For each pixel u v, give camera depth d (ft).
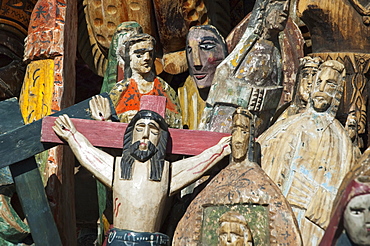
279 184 19.81
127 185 19.56
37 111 22.65
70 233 22.56
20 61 25.08
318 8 23.15
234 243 18.48
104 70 25.38
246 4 25.91
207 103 22.22
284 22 22.17
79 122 20.33
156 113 20.04
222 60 23.11
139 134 19.81
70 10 23.75
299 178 19.76
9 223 20.48
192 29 23.45
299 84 21.85
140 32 23.85
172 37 24.61
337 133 20.10
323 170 19.75
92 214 25.27
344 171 19.70
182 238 19.24
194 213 19.27
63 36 23.08
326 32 23.29
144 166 19.70
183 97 23.75
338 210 17.04
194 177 19.79
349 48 23.18
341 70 20.54
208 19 24.71
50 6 23.34
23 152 20.29
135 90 22.29
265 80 22.11
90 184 25.14
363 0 23.31
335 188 19.58
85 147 19.99
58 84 22.75
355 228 16.76
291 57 22.88
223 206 19.07
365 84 22.98
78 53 26.30
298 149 19.98
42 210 20.30
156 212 19.53
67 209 22.52
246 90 21.94
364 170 17.54
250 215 18.85
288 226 18.67
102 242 22.34
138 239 19.27
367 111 23.08
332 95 20.40
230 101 21.95
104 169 19.81
